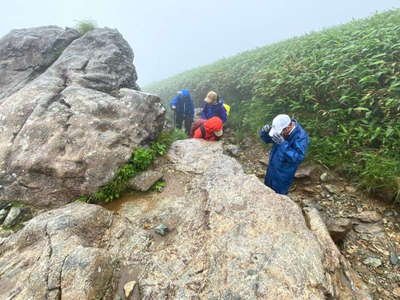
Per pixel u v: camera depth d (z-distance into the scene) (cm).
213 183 363
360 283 251
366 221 350
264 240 252
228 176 377
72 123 407
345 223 337
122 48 682
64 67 574
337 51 636
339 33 762
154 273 238
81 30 752
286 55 794
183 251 262
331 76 565
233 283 212
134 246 273
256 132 669
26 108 427
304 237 259
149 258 256
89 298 203
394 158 393
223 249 247
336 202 395
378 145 437
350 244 323
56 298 200
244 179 359
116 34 691
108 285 224
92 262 225
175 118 841
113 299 216
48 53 669
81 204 331
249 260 230
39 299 200
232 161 436
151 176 400
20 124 410
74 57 603
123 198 371
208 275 227
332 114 523
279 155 372
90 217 300
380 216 352
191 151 493
